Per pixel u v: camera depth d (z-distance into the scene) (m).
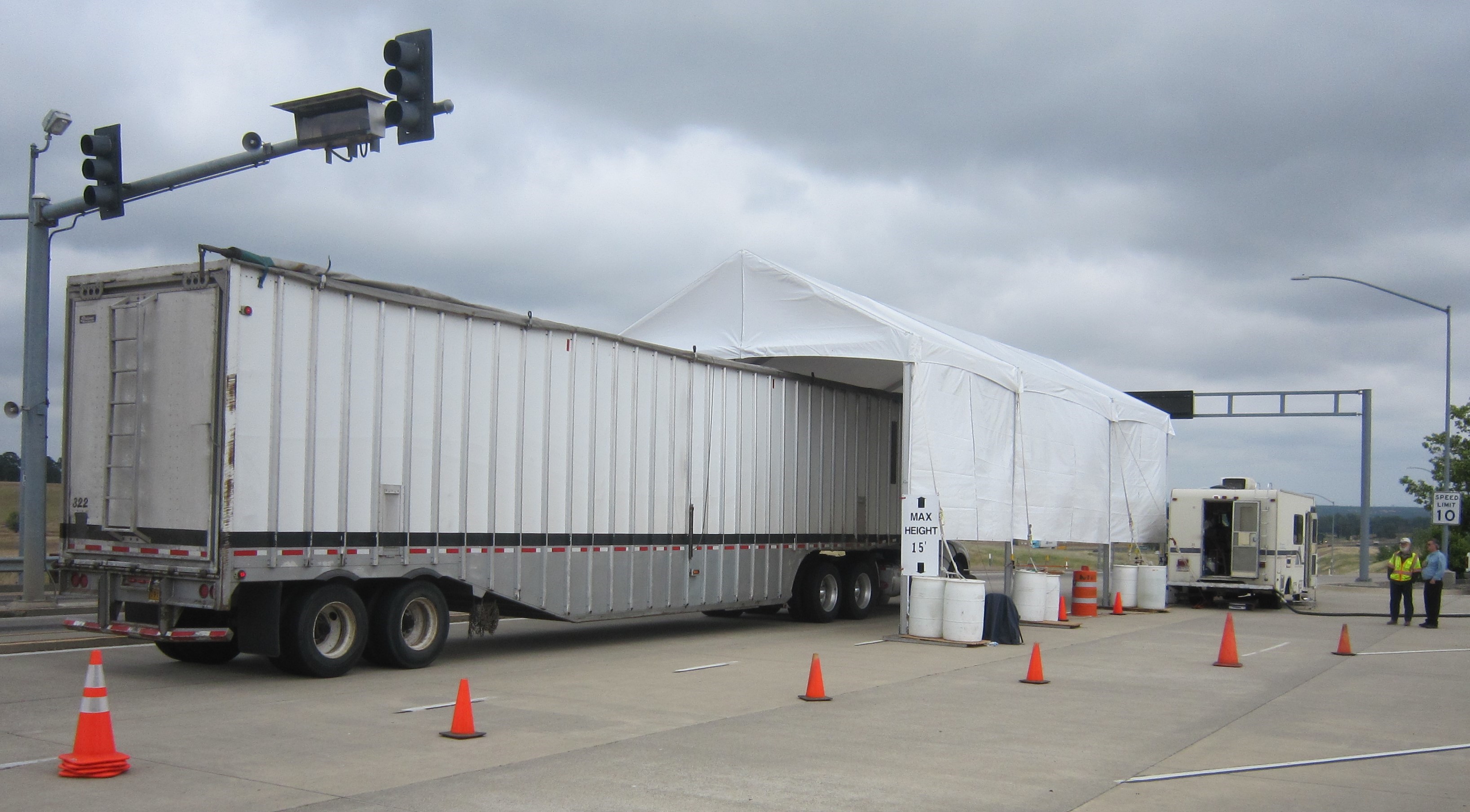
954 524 18.95
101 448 12.36
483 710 10.60
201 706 10.56
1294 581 27.77
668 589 16.83
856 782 7.95
